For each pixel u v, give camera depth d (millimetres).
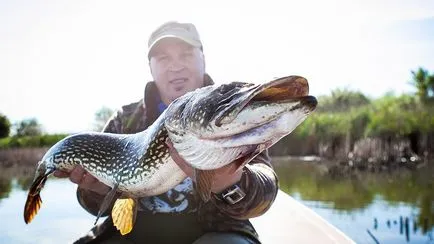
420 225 2439
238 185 751
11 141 8430
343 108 11672
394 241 2109
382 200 3250
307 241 1062
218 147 638
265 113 588
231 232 862
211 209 881
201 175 675
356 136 7531
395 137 6969
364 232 2285
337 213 2771
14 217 1819
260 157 890
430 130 6949
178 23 1036
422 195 3488
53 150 912
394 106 8758
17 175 4465
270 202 796
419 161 6418
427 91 8844
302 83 569
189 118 668
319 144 7820
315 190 3740
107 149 859
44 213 1813
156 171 776
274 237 1097
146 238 910
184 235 903
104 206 819
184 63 1033
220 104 632
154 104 1040
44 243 1381
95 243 935
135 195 832
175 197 913
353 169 5680
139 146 807
